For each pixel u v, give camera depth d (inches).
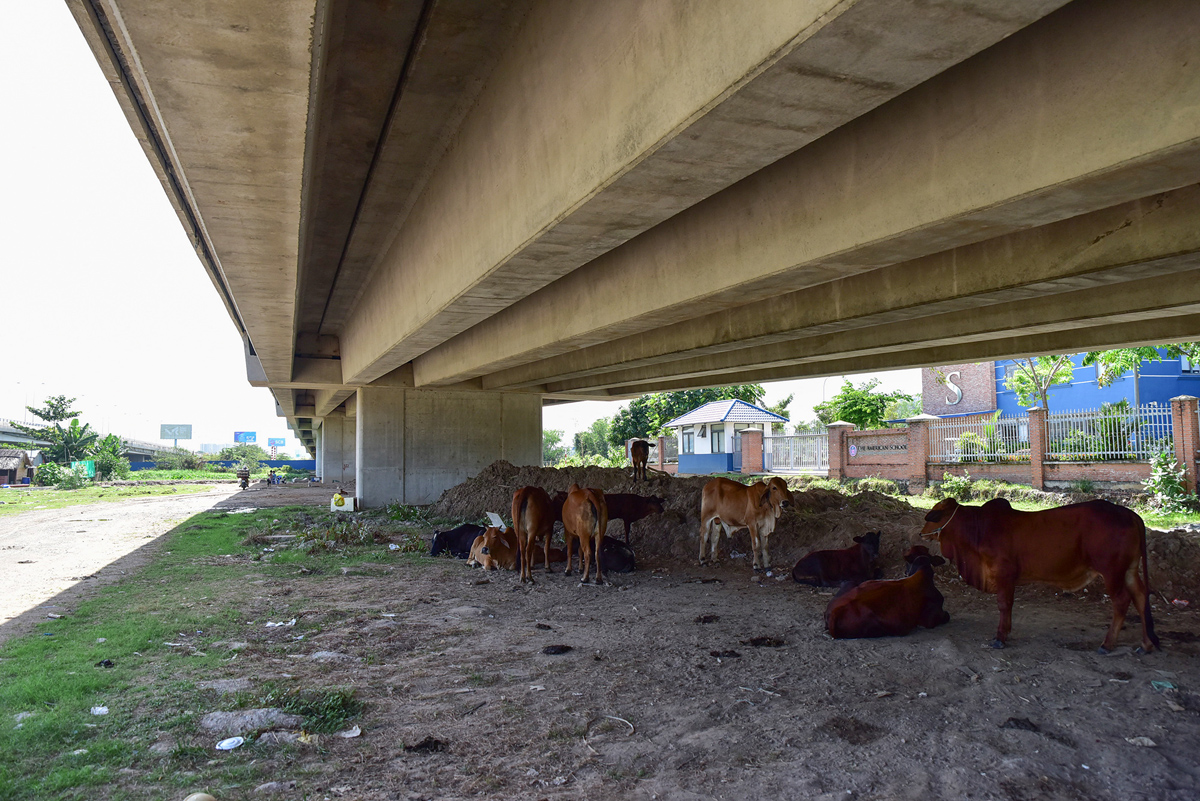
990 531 260.1
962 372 1466.5
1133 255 258.5
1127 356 845.8
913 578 288.7
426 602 354.9
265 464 4160.9
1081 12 179.6
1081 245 275.4
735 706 208.4
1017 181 194.1
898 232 229.0
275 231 323.6
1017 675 226.1
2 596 378.0
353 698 213.0
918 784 159.8
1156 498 693.9
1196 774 161.9
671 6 188.4
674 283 348.2
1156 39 164.6
